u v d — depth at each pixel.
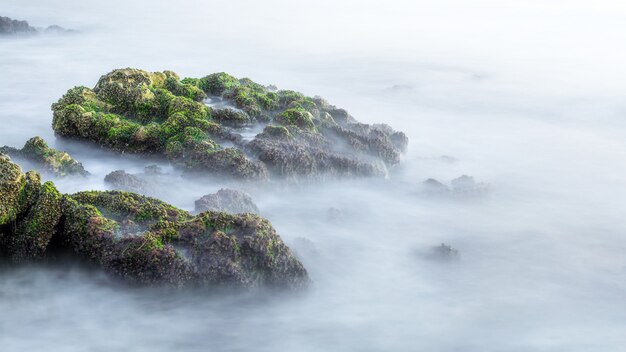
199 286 13.68
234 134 20.78
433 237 19.02
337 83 40.53
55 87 35.06
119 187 17.67
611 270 17.94
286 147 20.14
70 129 21.39
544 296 16.36
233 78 25.92
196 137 20.14
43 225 14.37
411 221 19.78
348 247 17.77
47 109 29.70
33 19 58.56
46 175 18.34
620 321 15.45
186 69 43.22
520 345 14.38
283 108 23.88
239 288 13.79
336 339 14.16
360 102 35.81
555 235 19.97
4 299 14.30
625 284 17.17
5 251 14.51
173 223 14.07
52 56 43.53
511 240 19.34
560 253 18.78
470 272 17.25
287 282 14.34
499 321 15.16
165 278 13.57
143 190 17.84
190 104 21.83
